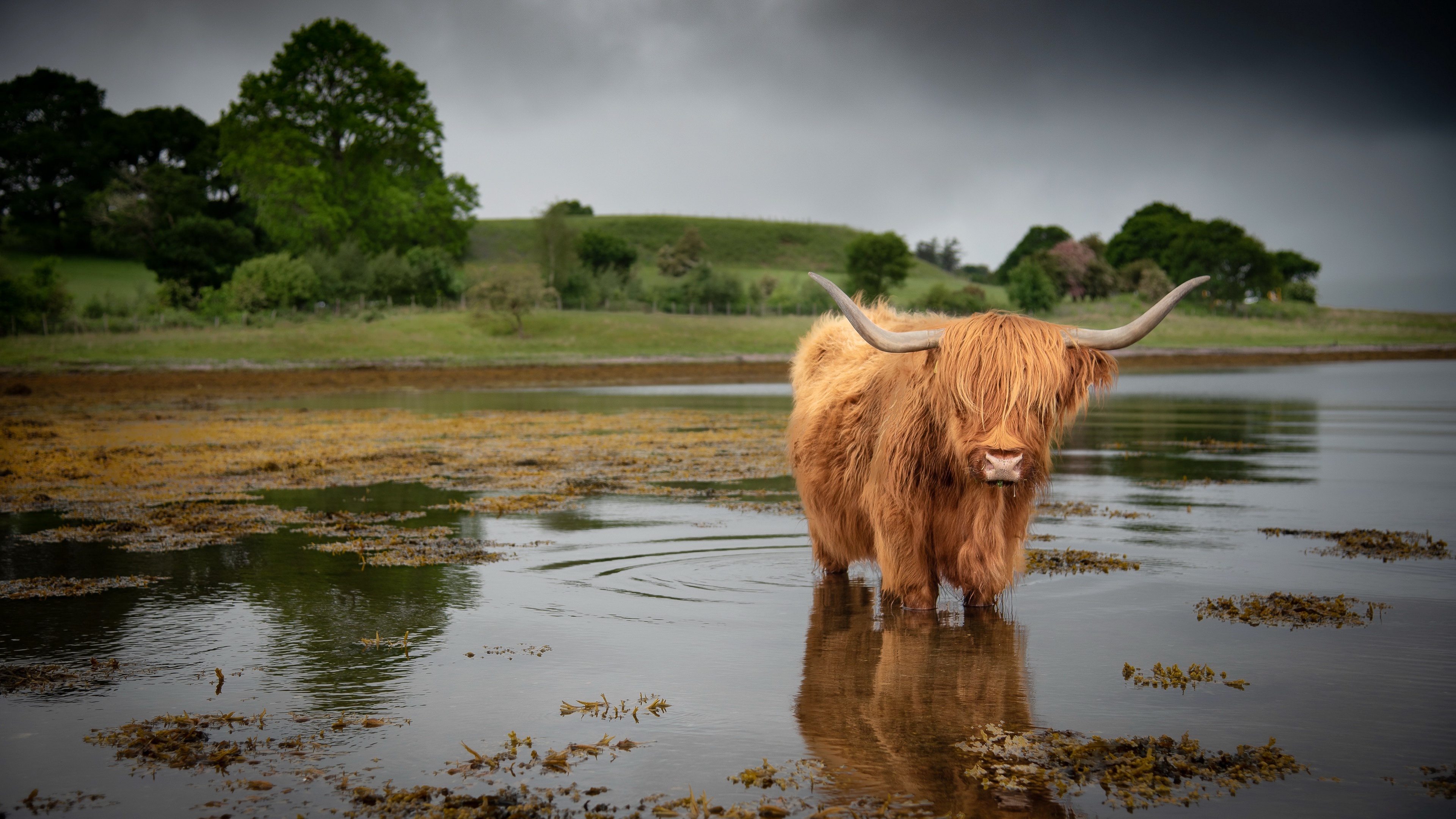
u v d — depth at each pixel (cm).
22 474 1329
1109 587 670
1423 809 331
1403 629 555
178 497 1124
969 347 534
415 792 350
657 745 393
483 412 2573
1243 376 4381
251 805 343
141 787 359
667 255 10375
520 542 845
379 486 1217
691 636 553
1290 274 12750
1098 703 439
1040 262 10206
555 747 392
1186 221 13512
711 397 3191
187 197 9206
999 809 334
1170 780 355
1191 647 525
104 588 677
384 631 567
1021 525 602
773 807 335
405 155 8356
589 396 3303
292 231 7681
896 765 371
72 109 10919
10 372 4172
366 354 5359
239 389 3728
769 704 441
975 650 523
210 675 489
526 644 539
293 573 726
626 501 1084
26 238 9925
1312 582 677
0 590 670
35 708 443
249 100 7931
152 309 6353
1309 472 1292
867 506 628
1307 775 359
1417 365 5466
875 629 566
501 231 13088
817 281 580
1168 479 1242
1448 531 870
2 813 338
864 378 662
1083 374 558
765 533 882
